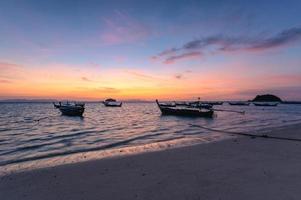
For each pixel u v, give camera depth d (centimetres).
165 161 975
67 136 2323
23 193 659
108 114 7094
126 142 1870
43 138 2202
